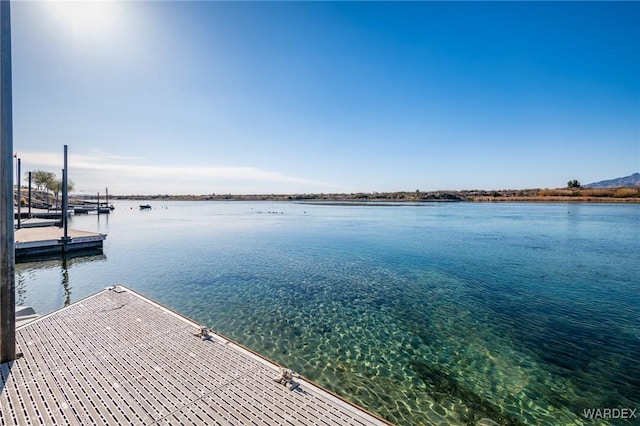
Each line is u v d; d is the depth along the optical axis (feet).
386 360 24.76
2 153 16.02
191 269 54.75
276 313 34.45
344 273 51.96
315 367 23.67
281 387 15.53
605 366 24.06
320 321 32.30
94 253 68.90
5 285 16.96
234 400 14.42
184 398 14.49
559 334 29.48
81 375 16.22
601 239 87.92
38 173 239.50
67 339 20.35
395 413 18.66
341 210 253.03
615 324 31.65
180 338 20.71
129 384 15.51
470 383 21.85
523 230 109.50
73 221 152.76
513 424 17.90
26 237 67.56
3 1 15.40
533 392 20.86
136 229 118.93
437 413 18.67
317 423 12.99
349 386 21.33
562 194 376.48
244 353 18.86
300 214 210.59
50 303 37.73
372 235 98.48
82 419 12.89
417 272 52.49
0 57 15.43
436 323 31.86
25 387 15.06
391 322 32.09
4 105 15.80
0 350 17.11
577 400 20.12
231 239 91.56
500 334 29.37
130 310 25.57
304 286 44.60
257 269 54.75
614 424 18.03
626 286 44.42
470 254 67.67
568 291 42.37
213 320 32.45
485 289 43.19
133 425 12.62
